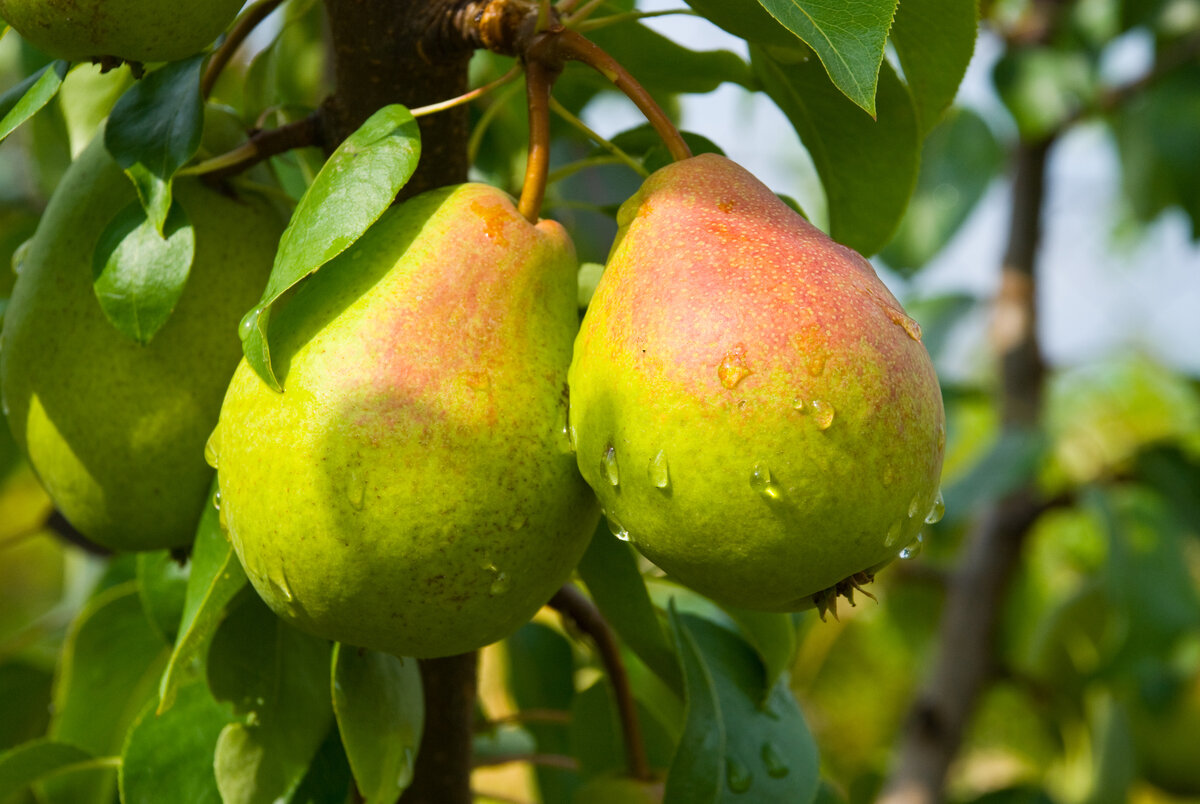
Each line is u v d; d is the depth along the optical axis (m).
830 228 0.75
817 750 0.73
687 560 0.62
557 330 0.64
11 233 0.91
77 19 0.64
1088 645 1.31
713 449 0.61
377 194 0.62
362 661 0.68
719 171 0.64
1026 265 1.39
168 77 0.68
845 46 0.61
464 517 0.62
